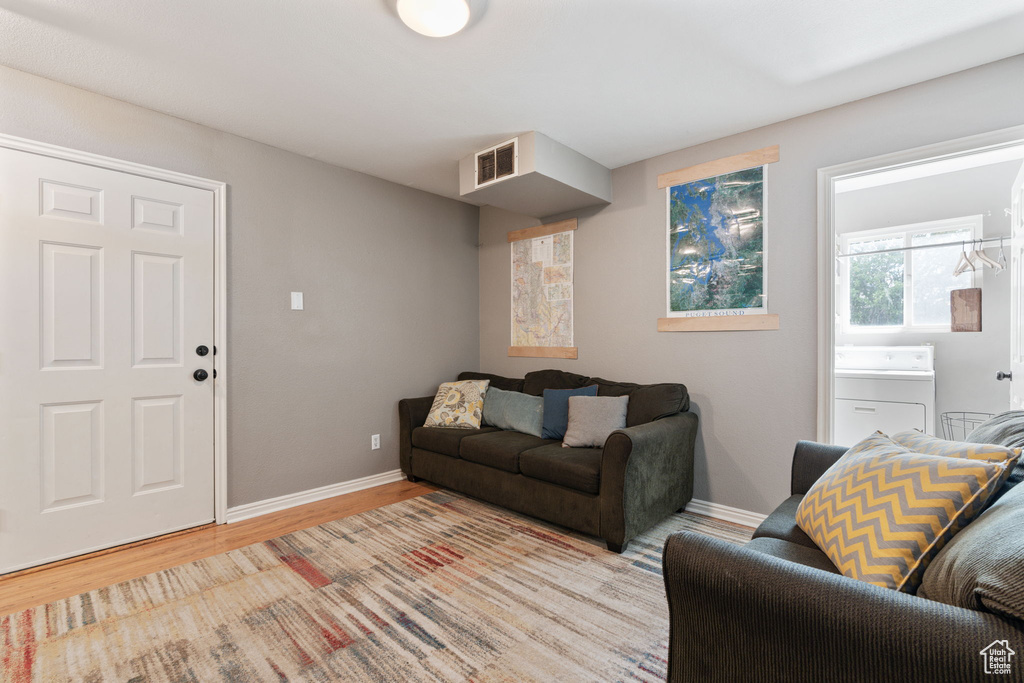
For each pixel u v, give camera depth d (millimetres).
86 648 1599
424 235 3879
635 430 2393
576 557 2289
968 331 3703
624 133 2775
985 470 1076
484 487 2922
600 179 3252
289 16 1757
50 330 2207
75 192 2270
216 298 2725
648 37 1878
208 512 2689
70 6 1693
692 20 1775
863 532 1153
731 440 2818
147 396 2484
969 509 1064
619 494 2287
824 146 2500
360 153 3076
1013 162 3588
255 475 2877
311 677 1466
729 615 972
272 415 2955
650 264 3166
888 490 1184
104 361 2352
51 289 2209
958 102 2139
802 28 1822
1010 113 2023
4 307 2094
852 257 4285
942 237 3891
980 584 764
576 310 3584
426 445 3352
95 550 2322
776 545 1393
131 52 1985
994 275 3637
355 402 3391
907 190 4008
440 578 2082
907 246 4004
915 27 1812
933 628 750
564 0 1660
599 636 1676
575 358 3588
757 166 2721
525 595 1941
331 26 1814
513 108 2469
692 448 2834
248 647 1608
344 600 1904
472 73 2141
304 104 2432
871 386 3602
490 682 1446
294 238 3070
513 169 2814
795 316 2596
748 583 934
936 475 1129
